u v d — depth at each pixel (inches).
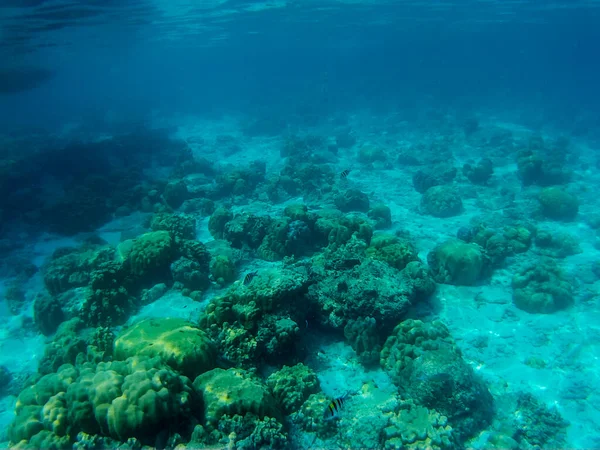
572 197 611.2
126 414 185.3
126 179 831.7
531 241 520.4
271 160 1055.0
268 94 2475.4
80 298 432.8
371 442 228.2
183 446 188.5
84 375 219.1
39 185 901.2
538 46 4606.3
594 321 365.1
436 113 1515.7
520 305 386.9
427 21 1919.3
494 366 315.9
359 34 2517.2
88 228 673.6
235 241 509.7
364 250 432.8
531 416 264.8
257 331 297.6
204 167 913.5
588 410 274.2
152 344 254.2
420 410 249.8
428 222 619.8
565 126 1353.3
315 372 299.9
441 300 396.8
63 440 195.8
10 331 434.3
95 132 1582.2
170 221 542.6
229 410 214.5
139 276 417.1
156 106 2393.0
